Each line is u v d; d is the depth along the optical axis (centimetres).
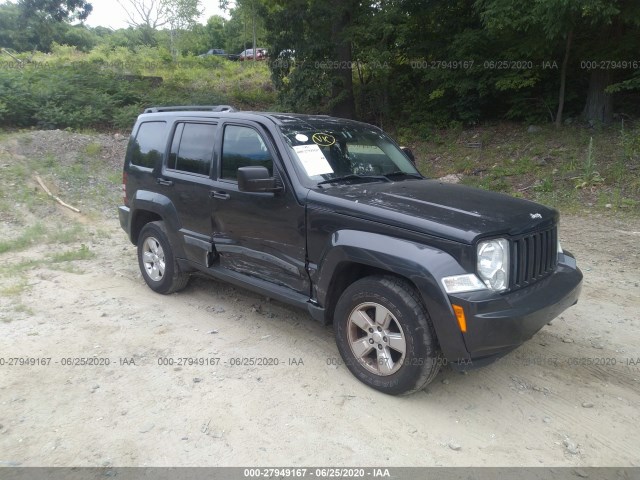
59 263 675
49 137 1241
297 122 470
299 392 376
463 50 1400
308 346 448
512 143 1305
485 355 338
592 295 571
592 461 312
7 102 1366
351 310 382
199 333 471
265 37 1595
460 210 368
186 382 388
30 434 327
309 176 422
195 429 334
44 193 981
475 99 1468
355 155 473
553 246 397
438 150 1380
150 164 563
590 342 464
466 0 1467
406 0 1478
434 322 332
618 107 1334
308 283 417
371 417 348
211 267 499
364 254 362
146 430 332
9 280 601
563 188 1012
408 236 352
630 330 488
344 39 1502
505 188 1071
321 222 396
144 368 408
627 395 382
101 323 490
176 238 528
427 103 1574
